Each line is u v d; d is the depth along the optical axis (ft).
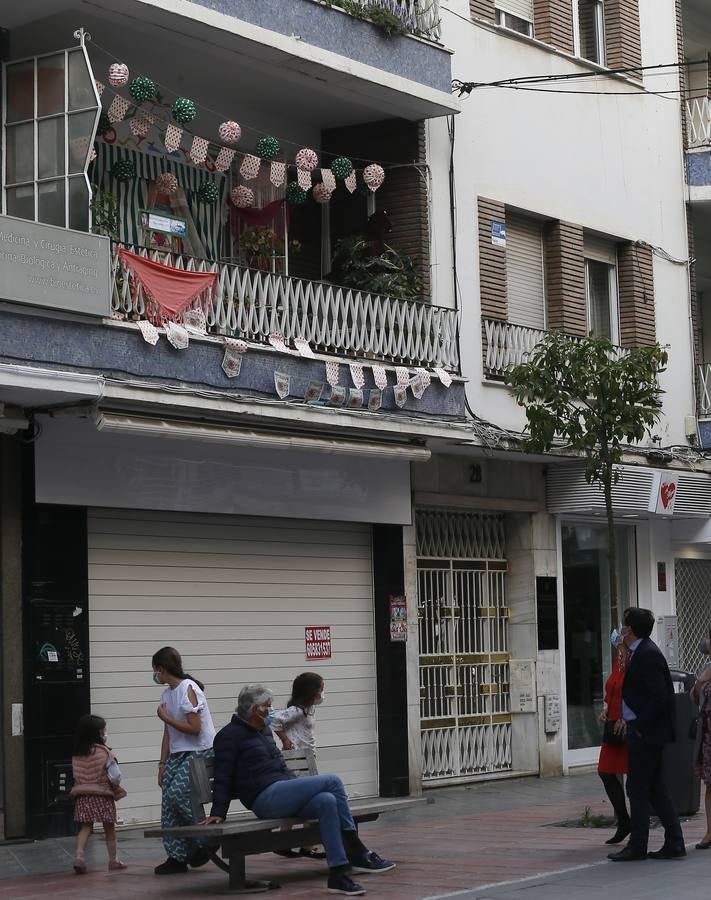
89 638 44.98
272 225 54.19
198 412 45.55
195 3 45.32
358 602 54.95
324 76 50.62
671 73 72.49
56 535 43.98
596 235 67.15
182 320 45.01
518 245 62.59
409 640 55.52
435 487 57.67
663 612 69.72
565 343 49.06
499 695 61.46
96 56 47.75
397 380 52.11
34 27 45.16
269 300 48.73
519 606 62.18
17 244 39.81
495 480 60.64
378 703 55.11
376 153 56.59
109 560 46.06
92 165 47.96
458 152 58.13
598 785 58.75
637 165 69.51
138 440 45.83
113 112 45.09
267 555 51.29
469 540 60.80
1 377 38.99
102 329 42.24
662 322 70.28
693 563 73.82
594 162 66.54
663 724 36.55
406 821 48.21
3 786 42.16
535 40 63.00
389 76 52.26
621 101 68.69
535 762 61.36
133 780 45.91
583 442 47.88
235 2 46.75
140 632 46.68
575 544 65.92
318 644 52.90
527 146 62.23
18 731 42.65
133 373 43.01
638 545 69.31
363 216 56.59
